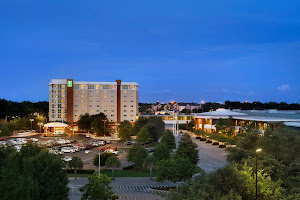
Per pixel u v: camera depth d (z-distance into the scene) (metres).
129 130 108.69
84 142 112.00
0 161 40.28
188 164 48.56
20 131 140.75
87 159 80.25
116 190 49.31
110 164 58.84
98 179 34.84
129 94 151.62
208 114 144.88
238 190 29.16
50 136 126.69
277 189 29.39
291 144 47.25
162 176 48.91
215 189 27.09
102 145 106.12
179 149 63.00
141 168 66.88
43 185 34.66
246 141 51.38
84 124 137.50
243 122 118.50
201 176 29.47
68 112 144.00
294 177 36.47
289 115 108.69
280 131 58.25
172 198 26.66
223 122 115.38
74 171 63.44
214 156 82.81
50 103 143.62
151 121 122.25
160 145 69.31
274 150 45.59
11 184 34.25
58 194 34.59
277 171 36.62
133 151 69.50
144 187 52.19
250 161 37.72
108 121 148.62
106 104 149.50
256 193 28.19
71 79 144.50
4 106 146.62
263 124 101.56
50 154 39.00
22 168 36.62
